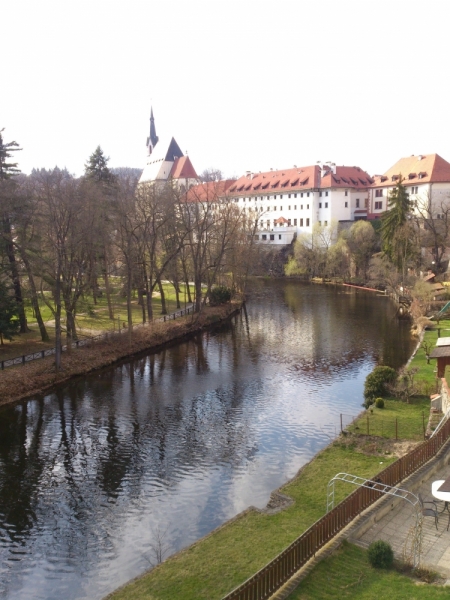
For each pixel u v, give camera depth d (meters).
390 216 80.50
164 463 26.12
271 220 128.12
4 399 35.00
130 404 35.03
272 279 109.25
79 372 41.41
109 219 52.97
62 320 56.72
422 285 65.56
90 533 20.31
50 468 25.97
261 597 13.08
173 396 36.56
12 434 30.33
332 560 14.84
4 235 40.53
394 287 74.81
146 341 50.56
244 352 49.12
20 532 20.50
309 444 27.83
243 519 19.33
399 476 19.19
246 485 23.56
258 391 37.28
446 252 87.56
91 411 33.81
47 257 41.53
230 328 60.66
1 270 40.25
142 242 55.19
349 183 119.31
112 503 22.48
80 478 24.83
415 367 37.72
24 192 41.44
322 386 38.09
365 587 13.62
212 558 16.81
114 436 29.73
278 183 127.06
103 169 69.69
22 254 40.28
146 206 57.59
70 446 28.53
